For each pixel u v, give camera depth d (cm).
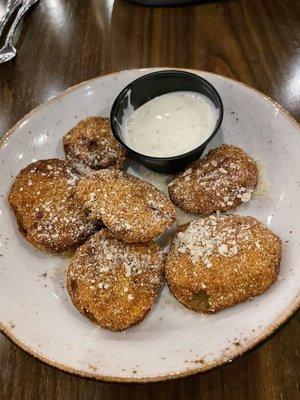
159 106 21
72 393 16
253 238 17
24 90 25
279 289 16
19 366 17
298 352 16
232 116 21
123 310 17
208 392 16
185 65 25
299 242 18
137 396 16
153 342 16
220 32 26
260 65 24
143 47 26
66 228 19
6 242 19
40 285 18
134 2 27
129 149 20
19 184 20
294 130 20
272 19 26
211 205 19
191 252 17
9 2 29
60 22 28
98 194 18
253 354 17
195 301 17
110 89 22
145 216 18
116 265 18
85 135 21
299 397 16
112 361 15
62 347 16
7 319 17
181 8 27
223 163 20
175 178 20
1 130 24
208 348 15
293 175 19
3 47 27
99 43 26
